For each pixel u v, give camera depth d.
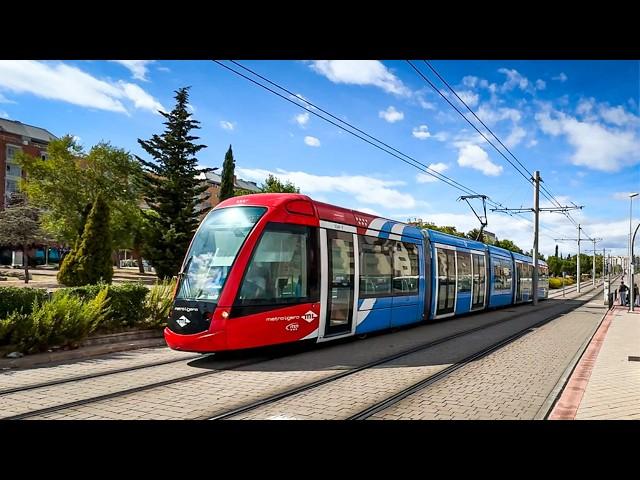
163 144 40.28
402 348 11.38
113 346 10.62
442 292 17.23
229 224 9.96
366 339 12.93
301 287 10.22
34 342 9.53
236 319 9.05
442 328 15.86
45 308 10.02
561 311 25.31
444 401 6.75
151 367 8.82
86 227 22.02
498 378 8.34
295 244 10.25
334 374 8.30
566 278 91.19
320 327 10.61
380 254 13.23
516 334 14.60
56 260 74.44
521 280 29.45
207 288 9.30
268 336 9.48
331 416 5.96
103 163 44.06
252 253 9.46
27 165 43.34
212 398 6.65
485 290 22.12
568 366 9.64
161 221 40.62
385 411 6.21
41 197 42.50
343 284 11.45
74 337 10.25
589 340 13.88
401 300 14.12
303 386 7.38
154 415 5.90
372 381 7.88
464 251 19.75
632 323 19.48
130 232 44.31
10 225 37.38
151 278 45.69
